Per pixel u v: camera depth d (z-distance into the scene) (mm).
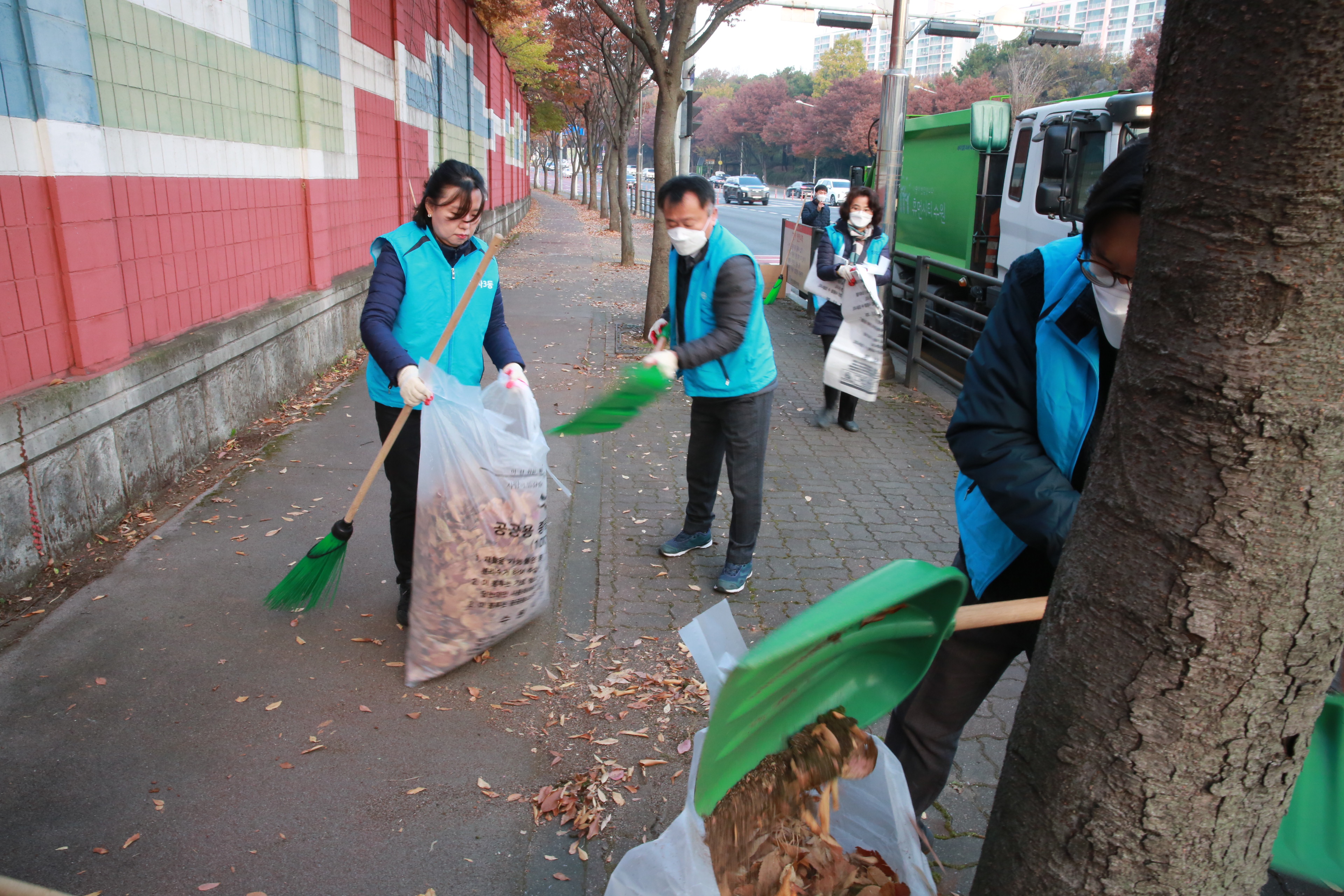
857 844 1780
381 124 10188
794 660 1296
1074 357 1756
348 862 2445
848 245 6684
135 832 2498
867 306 5043
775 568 4488
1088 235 1643
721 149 117000
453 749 2953
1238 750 1179
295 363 7086
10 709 2994
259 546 4324
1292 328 1032
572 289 14414
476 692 3271
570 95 32219
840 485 5789
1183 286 1106
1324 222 993
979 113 8766
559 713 3178
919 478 5984
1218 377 1081
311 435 6086
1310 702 1185
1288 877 2498
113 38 4449
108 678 3211
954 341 8625
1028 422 1822
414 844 2525
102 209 4262
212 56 5656
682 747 2979
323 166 7926
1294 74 967
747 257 3660
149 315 4863
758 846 1615
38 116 3838
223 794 2672
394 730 3029
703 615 1692
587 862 2490
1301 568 1101
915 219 11242
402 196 11078
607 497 5367
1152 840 1242
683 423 7004
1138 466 1189
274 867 2410
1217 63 1033
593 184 41406
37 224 3859
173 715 3029
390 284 3287
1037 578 1976
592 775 2840
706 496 4449
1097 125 7051
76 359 4117
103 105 4371
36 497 3789
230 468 5344
